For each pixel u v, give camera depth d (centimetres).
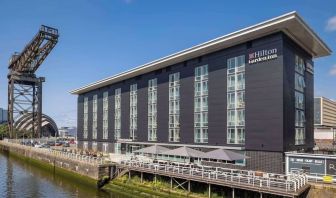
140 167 3703
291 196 2359
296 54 3906
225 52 4078
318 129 7269
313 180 2820
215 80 4178
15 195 3712
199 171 3111
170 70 5016
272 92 3497
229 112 3950
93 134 7488
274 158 3409
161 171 3397
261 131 3556
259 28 3459
